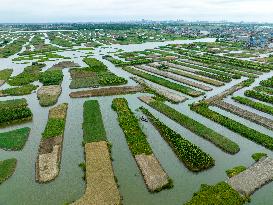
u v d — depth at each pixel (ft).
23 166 136.87
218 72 307.78
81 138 163.02
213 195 114.52
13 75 300.20
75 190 119.34
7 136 164.25
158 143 156.46
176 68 330.54
